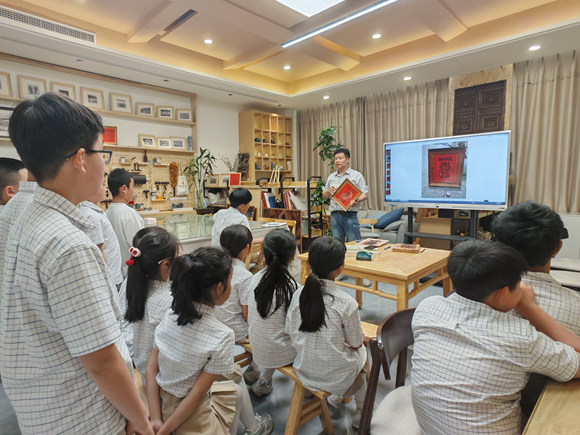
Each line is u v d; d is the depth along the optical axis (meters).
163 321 1.13
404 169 3.66
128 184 2.24
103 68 4.44
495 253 0.81
